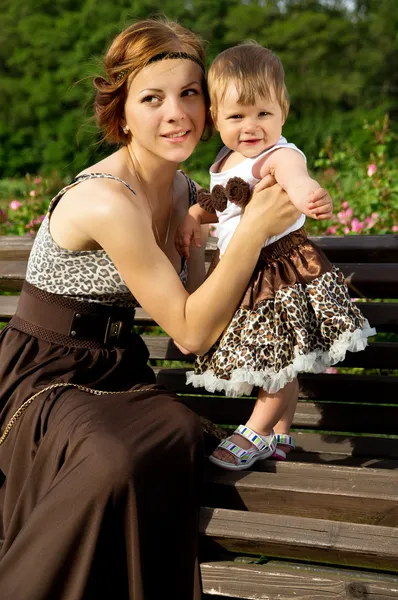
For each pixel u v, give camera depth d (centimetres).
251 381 203
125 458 184
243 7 2861
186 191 264
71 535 182
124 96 223
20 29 2881
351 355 265
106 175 217
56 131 2805
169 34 218
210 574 191
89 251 221
